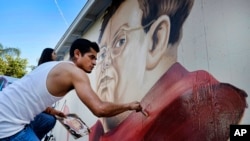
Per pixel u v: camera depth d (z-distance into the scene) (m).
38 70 1.73
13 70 18.22
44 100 1.66
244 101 1.72
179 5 2.55
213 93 1.97
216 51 2.02
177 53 2.46
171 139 2.31
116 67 3.74
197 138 2.03
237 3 1.90
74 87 1.63
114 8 4.19
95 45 1.89
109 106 1.58
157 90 2.66
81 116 4.95
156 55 2.80
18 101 1.63
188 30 2.36
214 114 1.93
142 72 3.01
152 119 2.63
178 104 2.31
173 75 2.46
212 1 2.14
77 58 1.84
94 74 4.61
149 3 3.12
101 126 3.83
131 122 2.99
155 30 2.89
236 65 1.83
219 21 2.04
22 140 1.63
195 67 2.21
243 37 1.81
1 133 1.59
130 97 3.19
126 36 3.59
